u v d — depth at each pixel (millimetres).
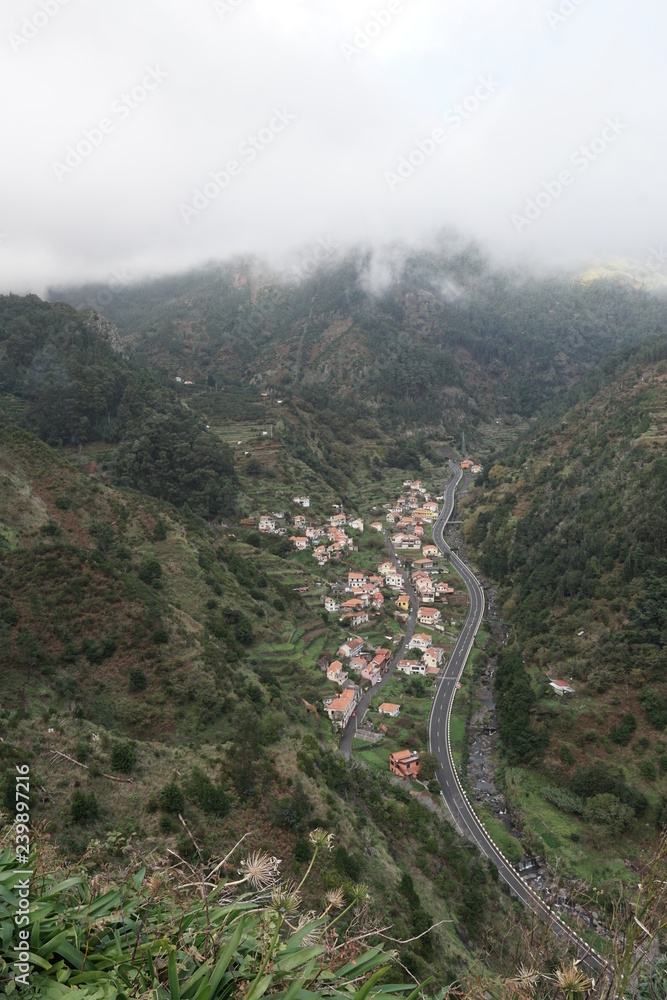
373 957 3590
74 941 3490
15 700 31031
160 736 33281
